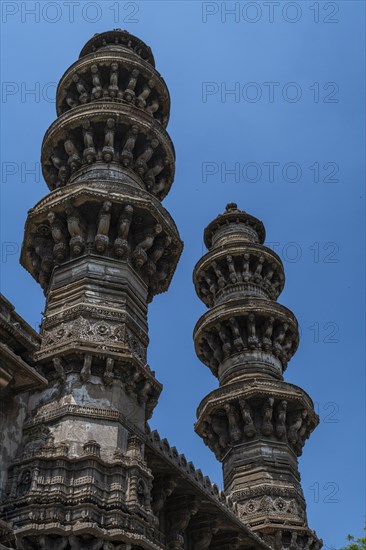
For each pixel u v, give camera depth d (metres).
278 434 35.97
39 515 18.16
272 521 32.47
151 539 19.22
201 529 27.22
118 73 32.28
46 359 22.11
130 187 26.78
